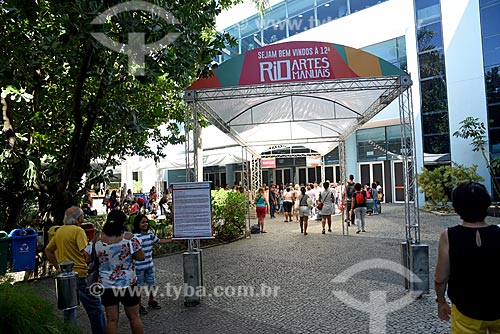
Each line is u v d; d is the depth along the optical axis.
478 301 2.79
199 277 6.52
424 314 5.61
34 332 3.41
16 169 9.03
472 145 20.22
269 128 14.63
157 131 13.91
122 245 4.45
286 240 13.02
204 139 25.66
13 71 6.85
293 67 7.00
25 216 11.50
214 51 7.64
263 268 8.97
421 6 22.22
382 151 26.14
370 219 17.73
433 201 19.28
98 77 8.39
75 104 8.60
